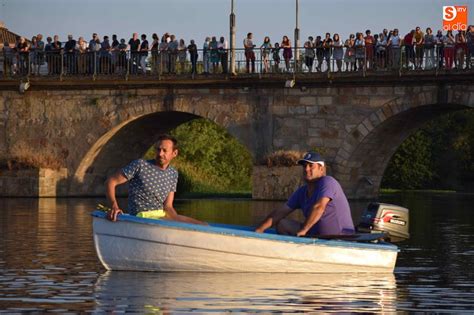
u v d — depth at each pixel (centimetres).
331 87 5500
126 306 1786
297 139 5578
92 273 2180
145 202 2181
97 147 5969
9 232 3198
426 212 4741
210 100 5731
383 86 5400
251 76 5597
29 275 2153
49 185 5831
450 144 9088
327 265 2189
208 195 6425
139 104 5853
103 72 5919
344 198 2189
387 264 2236
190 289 1966
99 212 2186
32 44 6112
